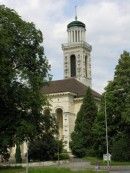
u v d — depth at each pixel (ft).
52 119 172.04
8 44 146.82
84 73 416.26
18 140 149.59
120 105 215.31
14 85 151.43
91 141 279.90
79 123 289.33
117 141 219.41
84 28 440.86
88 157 257.96
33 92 154.61
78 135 285.84
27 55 158.61
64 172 125.59
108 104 216.74
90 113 285.43
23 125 149.59
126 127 217.15
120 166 191.21
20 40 160.86
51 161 217.56
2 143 147.02
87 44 428.15
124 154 214.48
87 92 292.40
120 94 216.54
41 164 209.97
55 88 321.52
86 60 428.56
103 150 226.99
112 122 219.20
